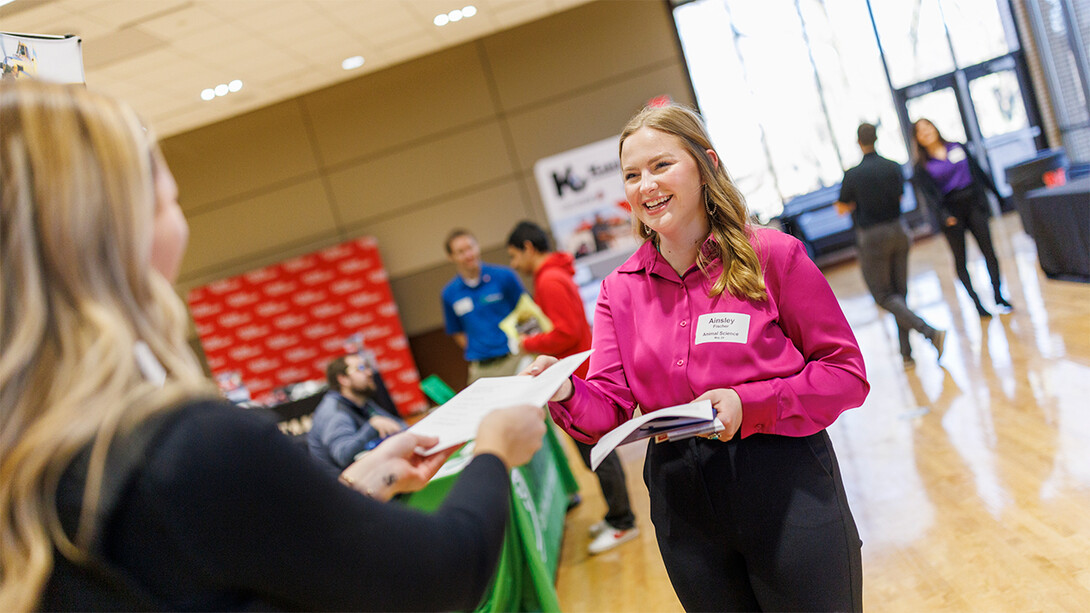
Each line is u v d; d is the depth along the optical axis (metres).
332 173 8.85
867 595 2.68
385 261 8.91
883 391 4.78
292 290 8.64
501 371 5.27
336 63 7.75
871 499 3.41
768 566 1.46
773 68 10.05
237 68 6.83
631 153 1.56
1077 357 4.23
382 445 1.01
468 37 8.48
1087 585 2.35
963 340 5.26
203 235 8.96
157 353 0.69
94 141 0.68
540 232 3.92
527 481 3.40
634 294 1.66
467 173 8.79
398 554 0.71
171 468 0.64
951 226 5.59
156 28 5.37
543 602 2.86
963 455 3.55
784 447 1.47
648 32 8.53
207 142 8.81
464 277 5.37
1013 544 2.71
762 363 1.48
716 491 1.49
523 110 8.68
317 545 0.67
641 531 3.81
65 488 0.63
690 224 1.57
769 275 1.53
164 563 0.65
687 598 1.55
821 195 10.09
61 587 0.65
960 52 9.91
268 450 0.67
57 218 0.65
